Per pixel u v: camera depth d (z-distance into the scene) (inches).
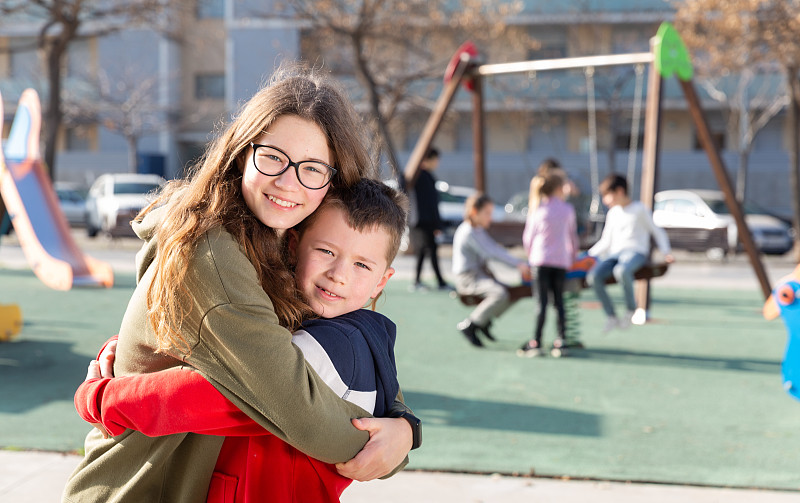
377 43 840.3
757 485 143.3
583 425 184.7
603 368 252.2
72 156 1285.7
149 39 1232.2
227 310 51.0
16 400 196.7
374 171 64.2
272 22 1130.7
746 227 371.9
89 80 1152.2
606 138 1160.8
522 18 1045.8
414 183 444.5
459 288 284.5
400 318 346.6
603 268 301.6
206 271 51.5
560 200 270.5
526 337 308.7
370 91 707.4
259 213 55.3
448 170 1183.6
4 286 431.5
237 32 1138.7
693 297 440.8
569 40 1088.8
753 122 1010.7
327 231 57.7
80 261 279.7
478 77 439.5
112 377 58.7
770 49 703.1
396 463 56.6
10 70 1226.6
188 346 52.0
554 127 1170.0
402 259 624.7
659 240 300.5
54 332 294.0
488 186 1186.0
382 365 58.2
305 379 51.4
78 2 732.0
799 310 173.3
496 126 1190.9
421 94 1027.9
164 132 1264.8
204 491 55.3
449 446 165.8
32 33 1206.9
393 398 59.7
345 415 53.8
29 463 148.2
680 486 142.5
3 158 265.0
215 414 52.0
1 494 132.0
